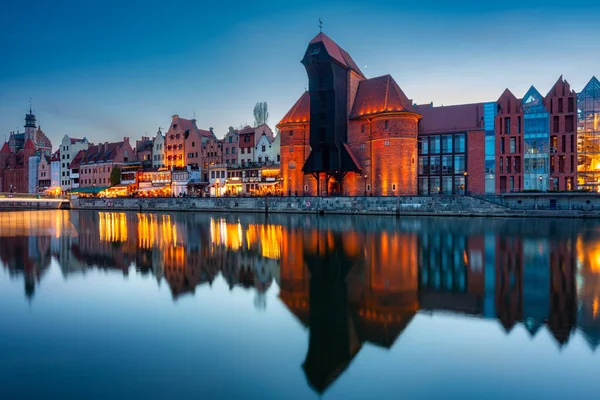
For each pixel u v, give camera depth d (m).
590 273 21.94
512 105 75.12
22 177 158.50
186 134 115.50
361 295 17.80
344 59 80.06
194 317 15.05
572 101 73.88
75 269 23.88
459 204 64.75
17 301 17.23
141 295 18.06
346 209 72.94
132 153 130.75
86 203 114.81
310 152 78.75
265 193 92.19
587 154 74.44
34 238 39.31
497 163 75.31
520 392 9.77
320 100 76.12
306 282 20.27
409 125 73.06
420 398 9.56
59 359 11.68
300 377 10.54
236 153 103.88
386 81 78.31
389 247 31.41
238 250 30.59
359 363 11.23
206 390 10.00
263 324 14.26
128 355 11.89
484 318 14.66
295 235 40.25
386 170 73.50
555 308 15.77
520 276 21.36
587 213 58.25
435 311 15.51
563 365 11.05
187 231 45.44
